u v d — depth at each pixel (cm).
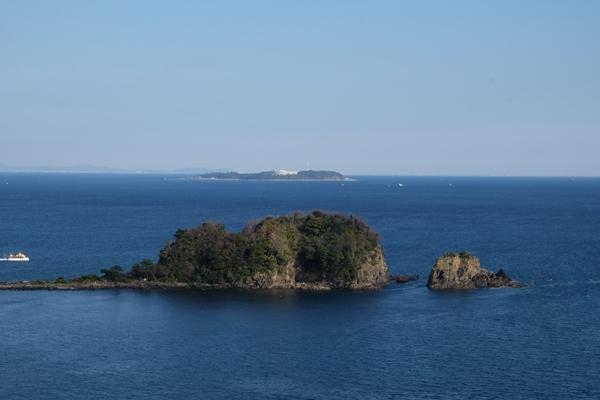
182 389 10562
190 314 14912
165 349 12419
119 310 15212
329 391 10500
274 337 13200
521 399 10212
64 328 13700
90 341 12862
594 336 13212
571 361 11769
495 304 15975
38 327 13762
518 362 11725
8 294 16625
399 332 13550
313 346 12631
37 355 12038
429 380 10931
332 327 13912
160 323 14150
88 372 11238
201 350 12369
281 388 10612
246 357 11994
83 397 10250
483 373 11219
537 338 13088
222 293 17100
